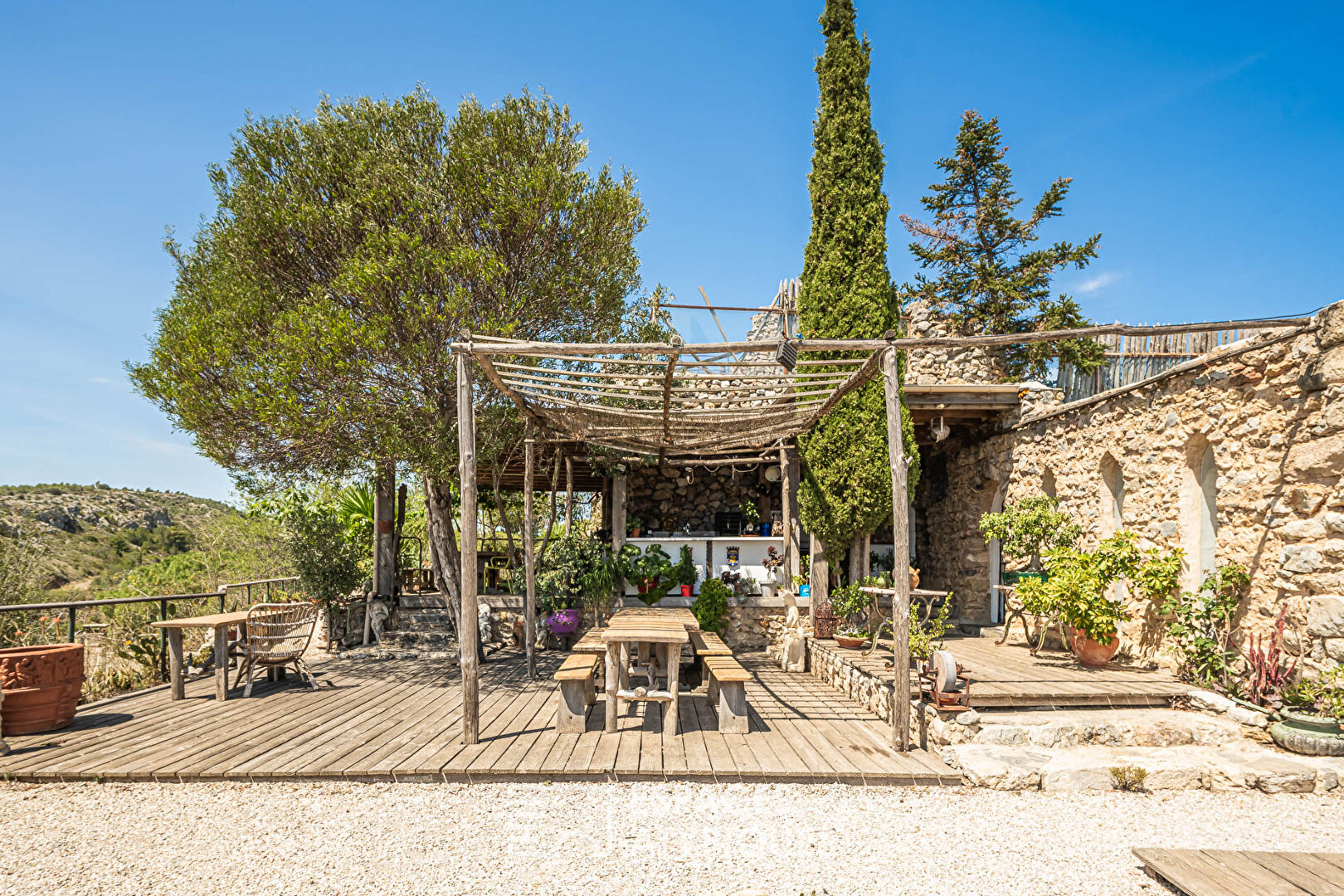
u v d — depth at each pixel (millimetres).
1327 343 4641
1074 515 7871
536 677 7812
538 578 9672
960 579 10594
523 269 7832
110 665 7754
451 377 7344
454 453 7543
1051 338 4988
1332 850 3441
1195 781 4289
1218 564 5727
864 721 5785
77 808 3971
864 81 8438
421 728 5527
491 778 4402
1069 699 5195
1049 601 6379
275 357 6793
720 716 5379
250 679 6898
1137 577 6121
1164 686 5461
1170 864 3082
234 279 7348
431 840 3527
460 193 7195
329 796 4164
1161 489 6434
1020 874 3184
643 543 10000
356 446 7488
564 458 10305
